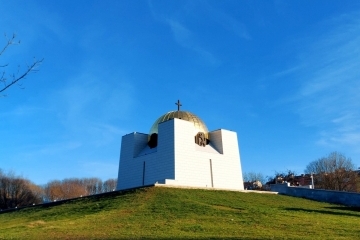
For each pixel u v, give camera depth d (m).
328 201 42.34
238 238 17.31
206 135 56.28
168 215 25.27
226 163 54.56
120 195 35.00
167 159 48.34
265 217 24.83
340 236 18.41
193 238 17.34
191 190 36.97
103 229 21.27
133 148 55.25
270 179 95.44
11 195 86.19
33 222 27.05
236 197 36.19
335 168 76.62
